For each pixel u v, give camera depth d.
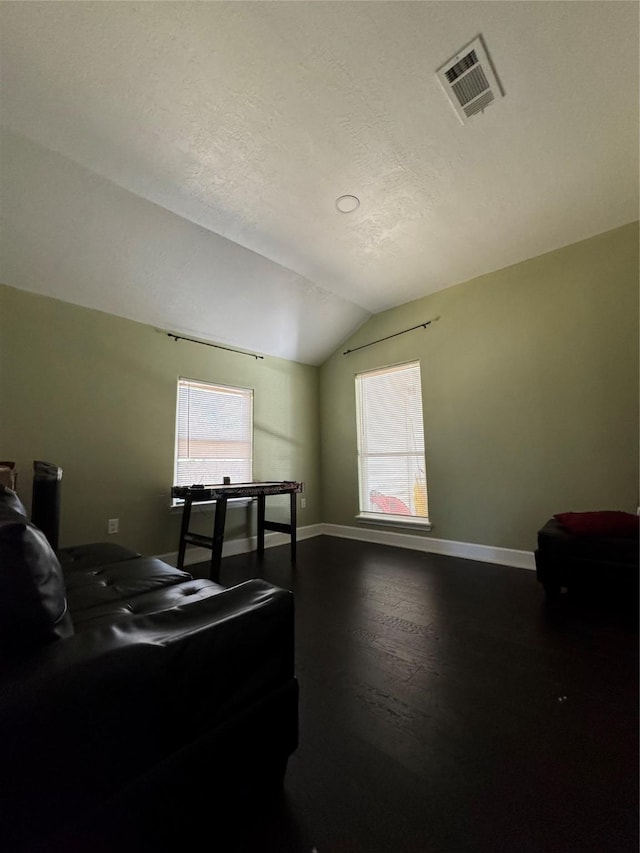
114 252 2.73
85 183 2.26
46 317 2.80
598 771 1.06
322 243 3.00
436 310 3.87
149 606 1.37
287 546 4.07
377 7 1.42
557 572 2.36
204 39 1.50
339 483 4.68
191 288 3.24
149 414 3.32
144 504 3.23
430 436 3.83
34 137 1.96
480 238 2.94
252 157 2.12
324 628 2.02
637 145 2.07
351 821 0.92
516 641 1.85
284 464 4.48
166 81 1.67
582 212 2.64
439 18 1.46
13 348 2.64
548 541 2.40
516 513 3.21
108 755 0.71
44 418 2.75
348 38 1.51
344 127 1.93
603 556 2.21
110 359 3.12
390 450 4.24
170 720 0.81
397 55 1.58
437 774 1.06
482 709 1.35
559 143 2.05
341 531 4.60
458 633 1.94
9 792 0.61
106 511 3.01
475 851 0.85
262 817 0.94
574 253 3.00
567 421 2.97
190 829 0.83
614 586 2.18
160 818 0.78
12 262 2.54
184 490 3.18
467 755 1.13
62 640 0.79
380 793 1.00
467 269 3.43
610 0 1.41
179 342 3.59
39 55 1.55
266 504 4.21
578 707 1.35
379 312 4.41
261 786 0.99
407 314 4.12
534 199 2.51
